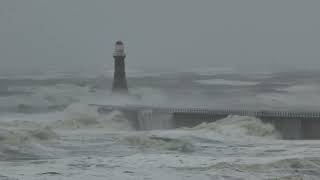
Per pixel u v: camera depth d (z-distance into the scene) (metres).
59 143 133.25
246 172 92.88
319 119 150.38
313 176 89.69
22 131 136.75
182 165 100.81
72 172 94.06
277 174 91.19
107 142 135.25
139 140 134.62
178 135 146.12
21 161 108.38
